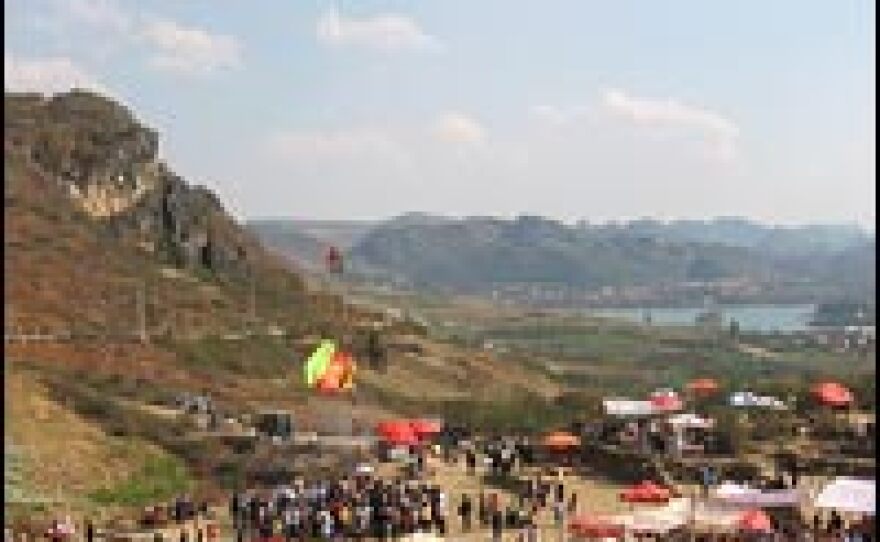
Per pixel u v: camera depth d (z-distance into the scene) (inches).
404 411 6702.8
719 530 2935.5
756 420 4608.8
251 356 7480.3
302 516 3329.2
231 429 5147.6
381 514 3361.2
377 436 5002.5
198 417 5280.5
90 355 6417.3
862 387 5032.0
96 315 7303.2
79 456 4303.6
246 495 3772.1
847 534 2760.8
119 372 6200.8
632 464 4156.0
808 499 3095.5
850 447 4101.9
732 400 4970.5
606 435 4503.0
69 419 4763.8
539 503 3754.9
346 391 6968.5
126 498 4003.4
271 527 3321.9
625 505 3764.8
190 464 4626.0
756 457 4104.3
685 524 2952.8
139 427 4928.6
